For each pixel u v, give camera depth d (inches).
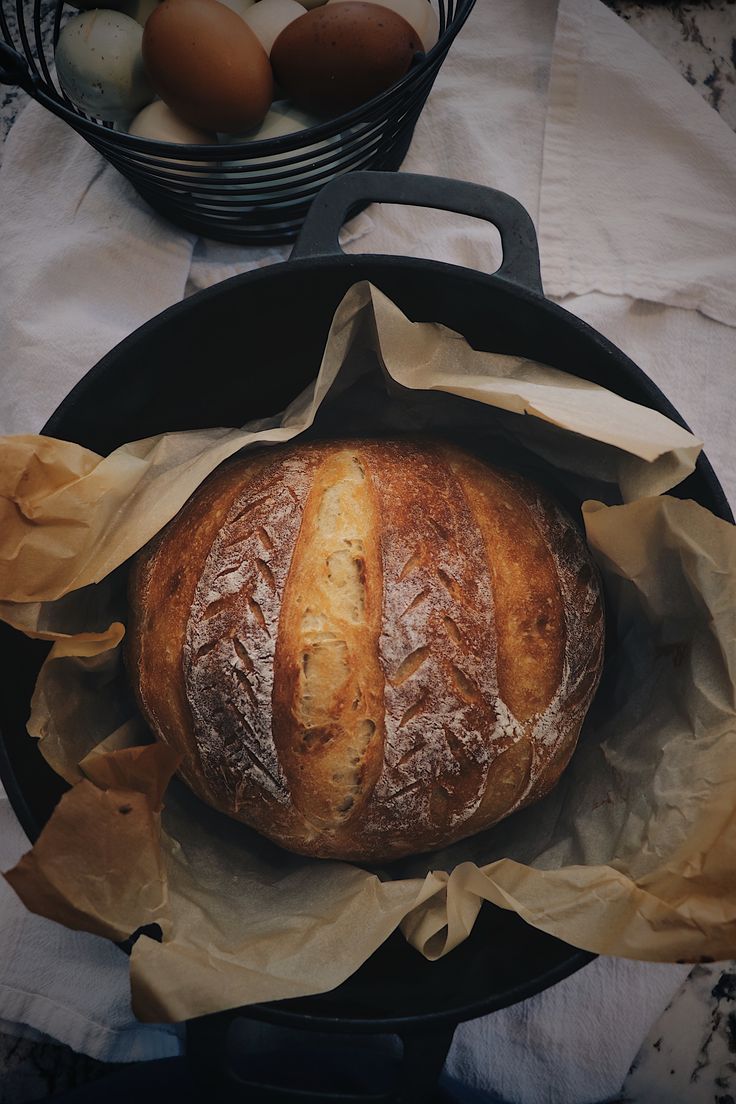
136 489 19.1
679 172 23.7
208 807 20.3
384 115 20.6
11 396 22.6
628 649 20.1
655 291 23.4
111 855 17.1
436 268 18.8
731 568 17.9
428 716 18.4
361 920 18.1
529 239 18.9
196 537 19.5
